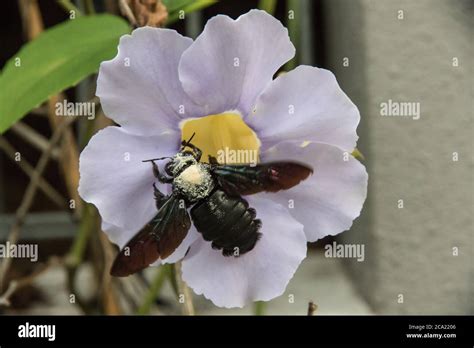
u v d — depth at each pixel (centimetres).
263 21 31
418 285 59
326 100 32
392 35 57
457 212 59
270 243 32
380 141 58
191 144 32
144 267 32
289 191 32
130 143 31
